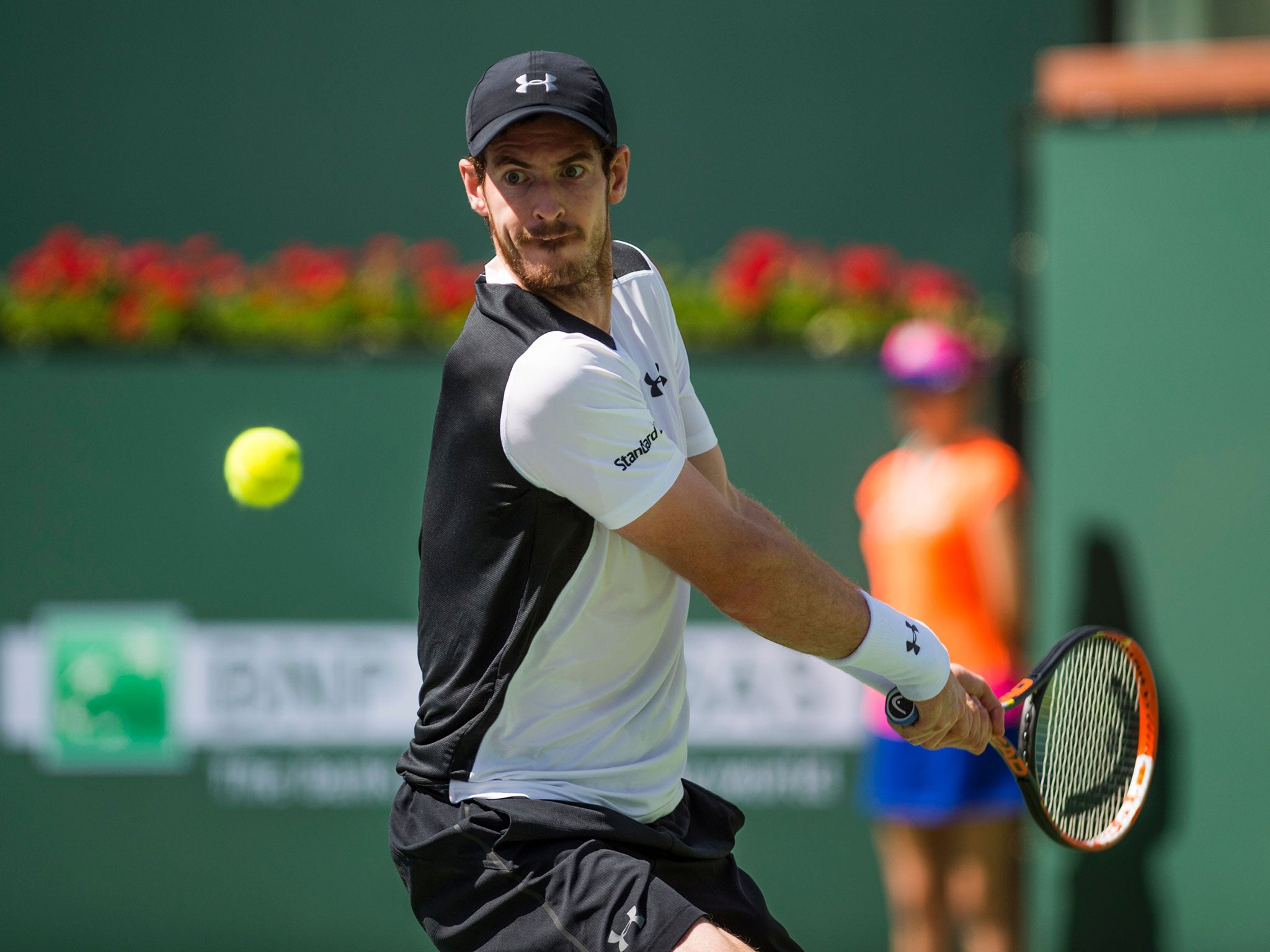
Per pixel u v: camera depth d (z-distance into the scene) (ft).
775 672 54.24
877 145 72.28
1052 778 30.27
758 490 54.54
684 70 73.15
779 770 54.34
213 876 56.24
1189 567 51.80
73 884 56.39
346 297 58.18
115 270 58.85
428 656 25.82
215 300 59.21
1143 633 52.11
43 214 76.48
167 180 75.97
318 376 55.57
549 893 24.32
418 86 74.90
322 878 55.88
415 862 25.49
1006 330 61.21
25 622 56.39
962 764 49.32
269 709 55.93
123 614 56.13
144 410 55.98
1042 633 52.70
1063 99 52.90
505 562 24.43
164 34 75.56
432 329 57.98
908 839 50.11
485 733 25.21
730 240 73.20
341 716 55.77
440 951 25.79
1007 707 28.48
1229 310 51.26
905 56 71.87
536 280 24.18
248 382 55.72
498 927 24.68
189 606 56.03
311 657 55.83
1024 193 53.72
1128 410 52.03
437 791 25.61
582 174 24.07
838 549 54.19
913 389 50.67
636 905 23.75
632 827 25.23
